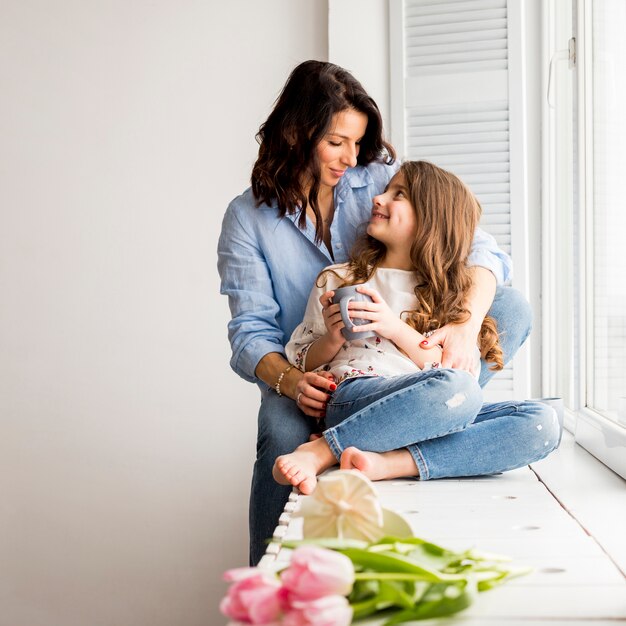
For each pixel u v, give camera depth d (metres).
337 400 1.64
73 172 3.30
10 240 3.34
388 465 1.52
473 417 1.55
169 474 3.24
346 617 0.62
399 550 0.77
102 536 3.29
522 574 0.79
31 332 3.34
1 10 3.32
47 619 3.33
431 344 1.67
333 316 1.68
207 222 3.21
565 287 2.56
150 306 3.26
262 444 1.81
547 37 2.67
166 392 3.25
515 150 2.58
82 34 3.28
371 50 2.71
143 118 3.24
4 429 3.36
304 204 1.96
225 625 3.19
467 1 2.61
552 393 2.66
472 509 1.29
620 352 1.85
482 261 1.86
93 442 3.30
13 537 3.35
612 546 1.14
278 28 3.12
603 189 2.05
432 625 0.74
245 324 1.93
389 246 1.87
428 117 2.64
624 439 1.68
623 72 1.87
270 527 1.77
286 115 1.91
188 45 3.19
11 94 3.33
